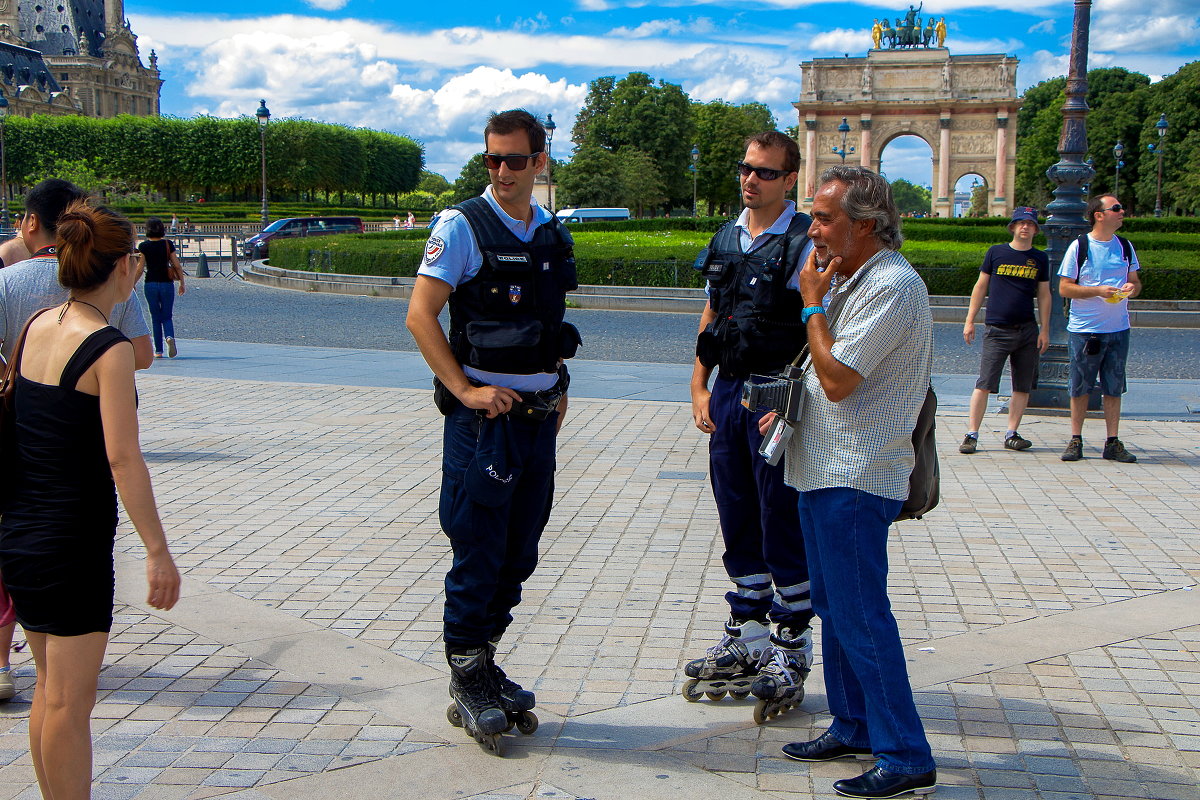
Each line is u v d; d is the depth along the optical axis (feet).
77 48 536.01
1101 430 36.40
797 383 13.16
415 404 41.68
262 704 15.52
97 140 336.49
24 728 14.83
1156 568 21.70
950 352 59.93
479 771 13.52
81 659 11.40
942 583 20.84
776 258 14.65
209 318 76.48
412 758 13.87
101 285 11.69
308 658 17.21
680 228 187.52
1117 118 313.53
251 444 34.01
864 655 12.79
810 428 13.12
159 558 11.36
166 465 31.01
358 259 102.53
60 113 500.33
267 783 13.21
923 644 17.67
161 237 54.03
